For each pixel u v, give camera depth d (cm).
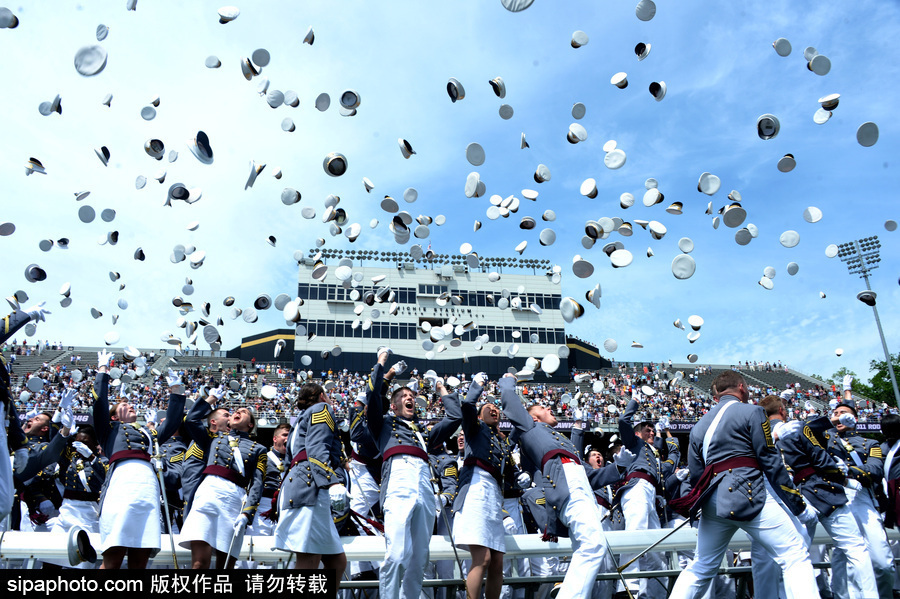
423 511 473
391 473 477
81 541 397
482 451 513
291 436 512
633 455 710
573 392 4128
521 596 592
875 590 516
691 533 588
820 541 629
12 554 448
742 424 436
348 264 920
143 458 469
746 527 427
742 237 710
